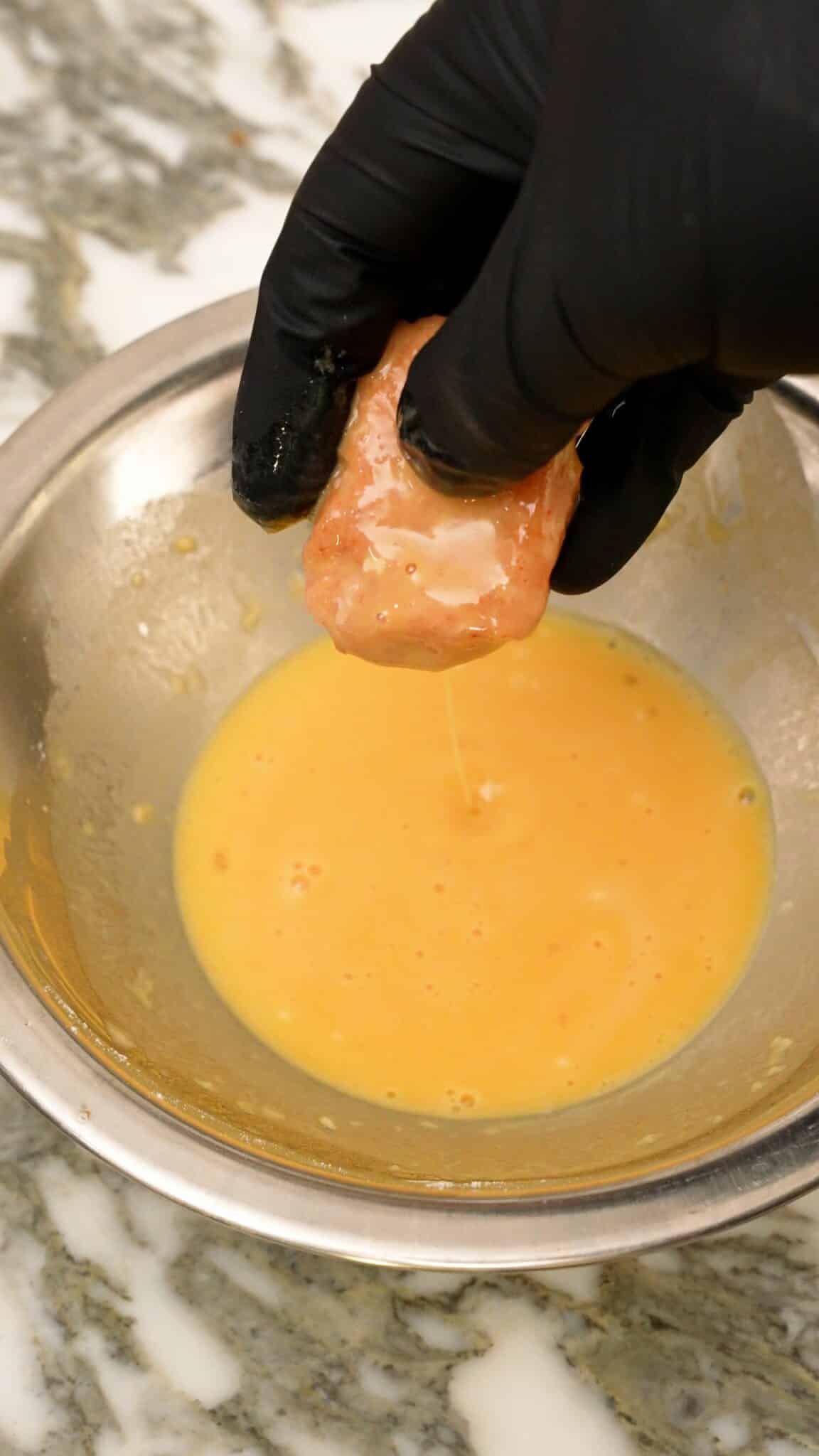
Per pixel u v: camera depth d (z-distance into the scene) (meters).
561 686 0.52
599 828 0.50
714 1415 0.40
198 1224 0.42
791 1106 0.39
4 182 0.58
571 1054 0.47
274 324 0.40
